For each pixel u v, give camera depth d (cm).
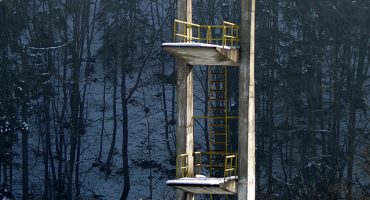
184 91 2352
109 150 7450
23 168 6738
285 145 7250
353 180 6153
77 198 6844
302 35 7906
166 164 7131
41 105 7738
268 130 7312
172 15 8444
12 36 7312
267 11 7538
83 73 8225
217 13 8081
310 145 6969
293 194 5494
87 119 7750
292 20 7600
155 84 8031
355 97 7300
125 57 7906
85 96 8006
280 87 7375
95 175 7162
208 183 2216
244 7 2300
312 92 7244
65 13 7956
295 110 7394
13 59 7312
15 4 7350
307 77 7288
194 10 7731
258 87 7306
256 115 7275
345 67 7375
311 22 7481
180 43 2202
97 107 7912
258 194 5325
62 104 8000
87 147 7119
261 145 7194
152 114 7744
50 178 7281
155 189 6906
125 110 7081
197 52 2214
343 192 5481
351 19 7481
